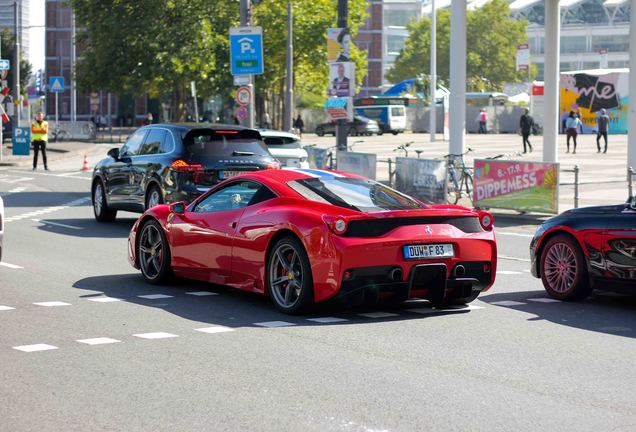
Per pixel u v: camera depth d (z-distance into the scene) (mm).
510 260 18312
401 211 11797
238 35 36188
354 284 11500
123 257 17703
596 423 7500
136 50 70312
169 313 12227
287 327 11336
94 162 54406
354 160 31844
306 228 11734
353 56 79625
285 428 7312
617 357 9883
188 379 8805
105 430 7258
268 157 21719
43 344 10320
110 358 9656
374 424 7422
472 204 27312
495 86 153625
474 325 11602
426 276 11883
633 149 34812
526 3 183625
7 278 15055
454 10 34094
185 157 21125
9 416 7605
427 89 122188
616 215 12969
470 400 8141
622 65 180250
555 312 12602
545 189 25688
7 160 54156
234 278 12930
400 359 9680
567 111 91562
